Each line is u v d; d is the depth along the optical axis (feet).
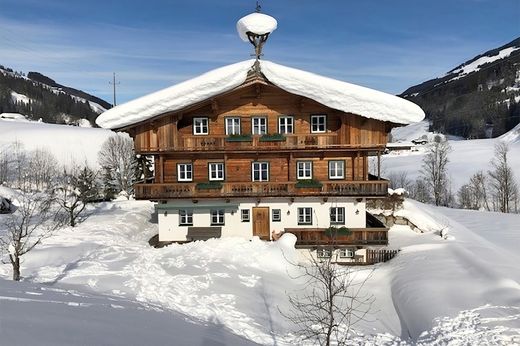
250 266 65.98
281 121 79.71
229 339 35.29
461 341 40.78
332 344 43.04
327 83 73.15
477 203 203.10
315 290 61.26
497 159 284.41
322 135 77.61
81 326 27.09
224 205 80.38
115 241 85.05
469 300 50.83
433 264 66.95
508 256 72.54
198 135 79.71
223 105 79.77
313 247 77.61
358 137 77.10
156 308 43.16
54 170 211.00
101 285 52.75
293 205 80.48
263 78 75.97
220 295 53.57
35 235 85.97
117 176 185.06
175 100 74.13
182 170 81.76
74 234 88.99
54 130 273.95
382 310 56.44
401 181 232.53
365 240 75.61
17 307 29.30
